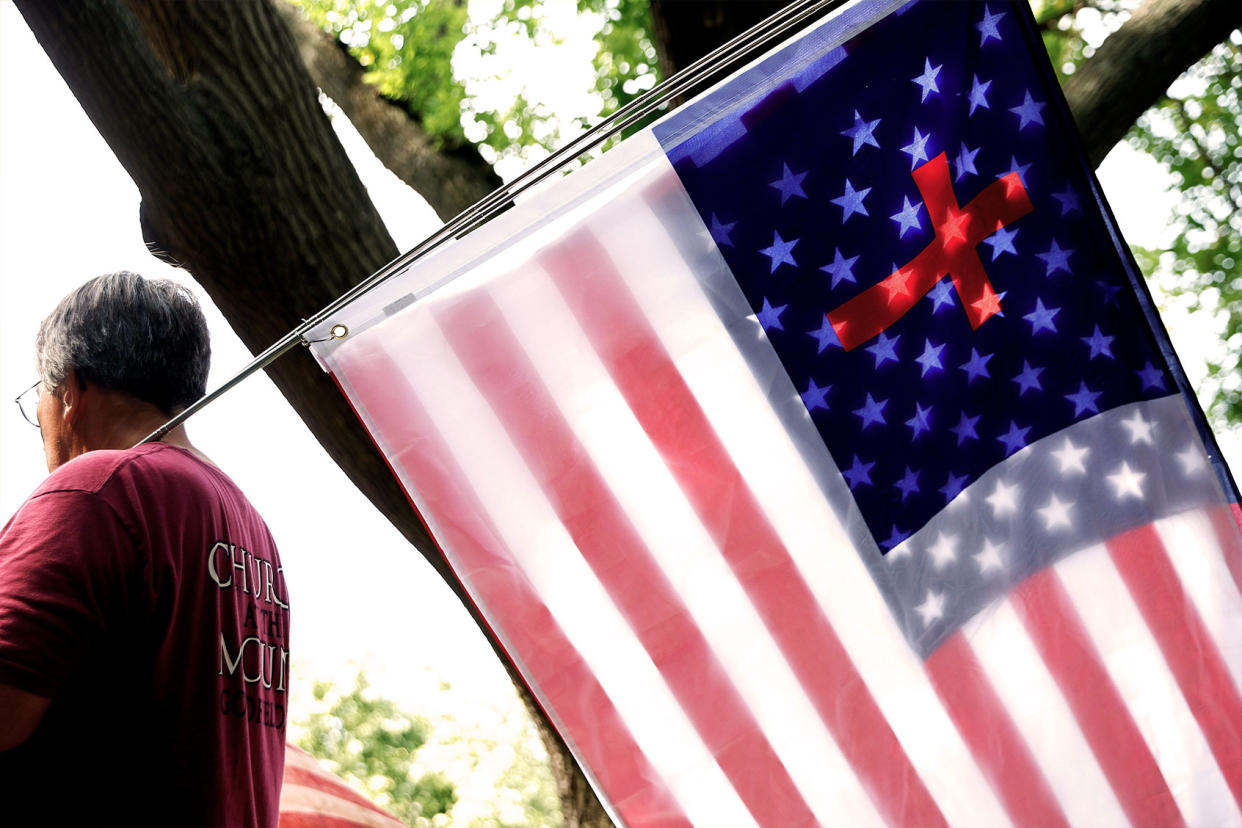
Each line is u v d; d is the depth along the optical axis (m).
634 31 4.82
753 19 2.75
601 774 1.98
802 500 2.01
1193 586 2.00
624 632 1.99
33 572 1.36
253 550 1.72
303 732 6.72
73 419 1.70
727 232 2.01
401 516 2.83
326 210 2.65
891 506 2.01
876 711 1.99
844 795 1.97
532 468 2.00
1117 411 2.05
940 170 2.03
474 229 1.97
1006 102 2.04
